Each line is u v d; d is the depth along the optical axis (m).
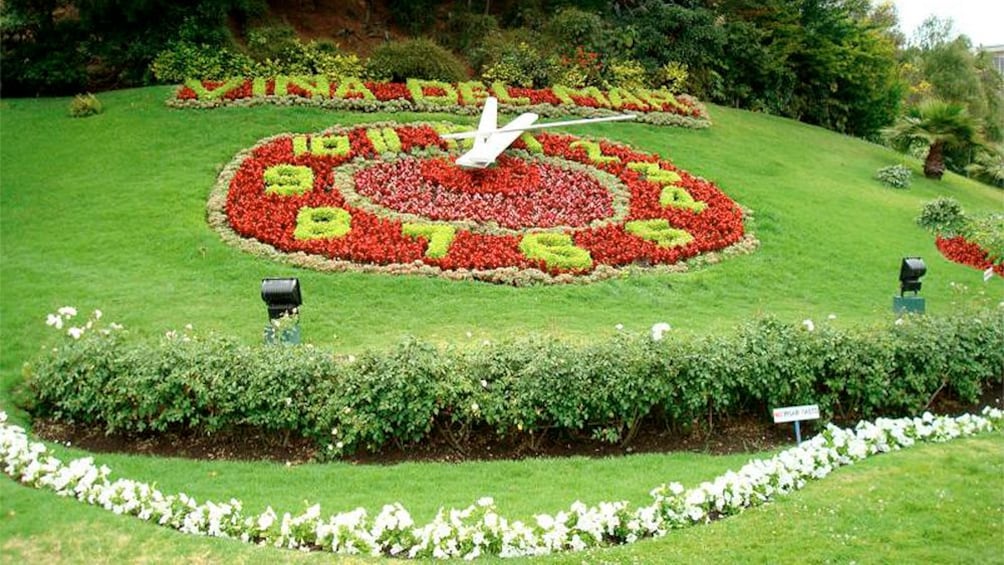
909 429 8.40
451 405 8.20
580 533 6.41
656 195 15.73
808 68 26.64
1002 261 14.92
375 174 15.48
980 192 21.72
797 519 6.66
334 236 13.05
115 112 17.86
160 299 11.40
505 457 8.24
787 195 17.22
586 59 21.75
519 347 8.72
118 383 8.44
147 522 6.60
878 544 6.28
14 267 12.27
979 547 6.24
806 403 8.84
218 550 6.17
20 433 7.92
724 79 24.64
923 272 12.02
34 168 15.77
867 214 17.08
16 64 19.20
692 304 12.23
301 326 10.84
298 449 8.30
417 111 18.70
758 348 8.80
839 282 13.63
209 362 8.41
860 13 36.16
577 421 8.20
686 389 8.40
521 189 15.30
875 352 9.09
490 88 20.31
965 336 9.52
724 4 26.12
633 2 25.48
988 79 44.06
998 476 7.37
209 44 19.83
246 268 12.29
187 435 8.51
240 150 16.31
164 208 14.08
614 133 18.92
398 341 9.80
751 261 13.88
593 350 8.55
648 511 6.59
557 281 12.38
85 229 13.50
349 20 23.83
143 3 19.23
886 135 21.80
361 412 8.07
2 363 9.66
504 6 25.36
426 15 23.91
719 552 6.21
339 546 6.27
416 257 12.70
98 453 8.20
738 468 7.88
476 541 6.24
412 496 7.26
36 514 6.61
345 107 18.41
